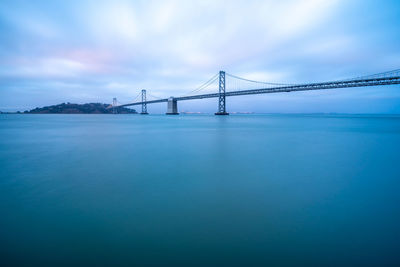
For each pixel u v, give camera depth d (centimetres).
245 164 844
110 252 315
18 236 353
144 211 439
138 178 659
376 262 292
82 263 293
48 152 1092
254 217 414
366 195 520
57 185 595
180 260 298
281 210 441
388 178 654
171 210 445
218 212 435
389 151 1121
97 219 407
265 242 336
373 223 388
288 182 621
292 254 309
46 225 385
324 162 875
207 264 291
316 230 368
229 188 573
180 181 631
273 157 969
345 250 316
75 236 354
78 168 778
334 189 564
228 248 324
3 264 289
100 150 1155
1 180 639
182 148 1220
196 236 353
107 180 641
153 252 315
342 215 420
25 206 462
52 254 311
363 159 924
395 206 459
